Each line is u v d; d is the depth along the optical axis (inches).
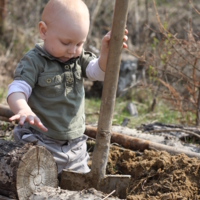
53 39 96.9
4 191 91.1
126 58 298.0
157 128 167.0
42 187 90.6
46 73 98.6
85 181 95.3
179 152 128.0
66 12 95.5
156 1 442.3
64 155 103.0
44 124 101.1
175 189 103.9
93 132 143.2
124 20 89.0
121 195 96.7
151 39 319.0
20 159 87.7
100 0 361.1
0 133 145.1
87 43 320.2
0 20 340.2
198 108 201.2
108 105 92.1
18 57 321.1
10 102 91.9
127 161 121.5
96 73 104.6
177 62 211.8
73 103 102.9
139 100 286.5
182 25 397.4
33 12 387.9
